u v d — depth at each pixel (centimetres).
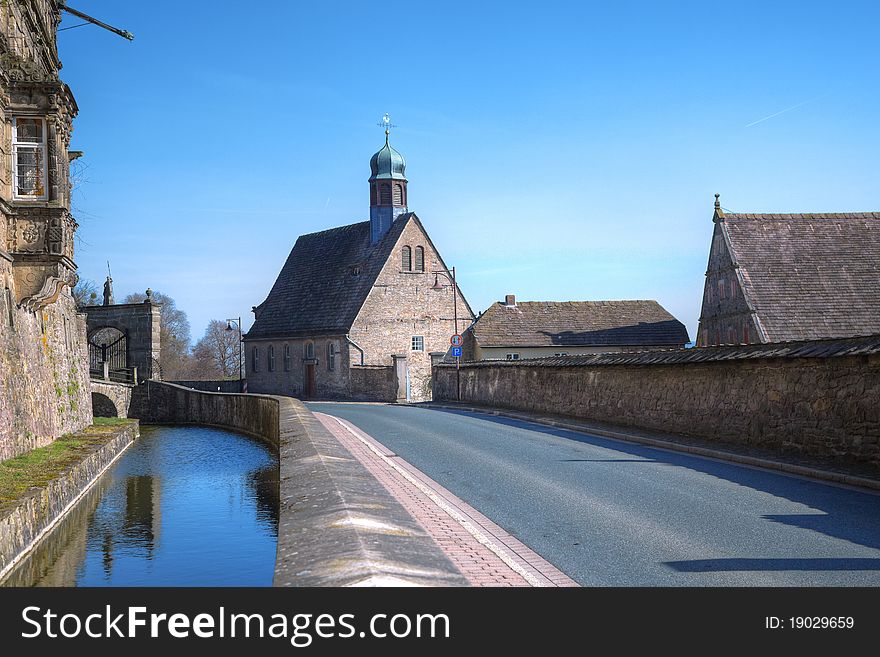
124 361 5612
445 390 4634
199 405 4912
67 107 2064
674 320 6512
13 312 1981
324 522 793
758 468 1549
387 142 6762
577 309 6562
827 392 1588
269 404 3616
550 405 3112
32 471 1725
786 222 4259
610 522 1065
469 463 1705
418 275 6481
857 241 4181
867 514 1085
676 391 2170
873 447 1454
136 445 3388
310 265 7325
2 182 1919
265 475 2398
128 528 1598
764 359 1747
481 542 958
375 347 6278
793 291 3956
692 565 836
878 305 3897
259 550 1382
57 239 1988
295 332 6788
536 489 1348
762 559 855
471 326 6500
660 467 1584
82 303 7419
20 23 2186
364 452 1938
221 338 12681
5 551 1183
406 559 667
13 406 1959
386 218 6688
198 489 2123
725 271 4169
